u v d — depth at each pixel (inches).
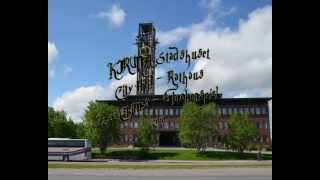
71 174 1272.1
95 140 3481.8
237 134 3695.9
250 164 2176.4
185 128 3688.5
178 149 4128.9
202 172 1365.7
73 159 2797.7
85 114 3528.5
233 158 3373.5
